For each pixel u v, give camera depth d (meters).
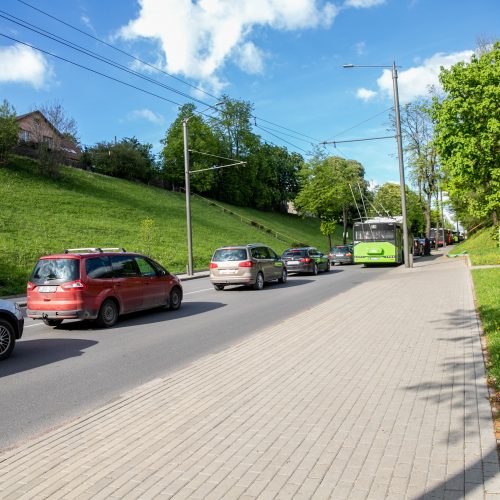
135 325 11.55
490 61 25.09
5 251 25.86
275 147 94.00
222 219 59.91
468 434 4.12
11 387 6.55
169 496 3.36
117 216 42.50
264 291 18.36
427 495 3.20
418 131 40.97
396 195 64.00
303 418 4.74
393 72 25.59
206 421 4.82
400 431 4.27
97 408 5.57
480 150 24.84
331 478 3.49
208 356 7.66
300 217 91.00
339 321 10.20
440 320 9.58
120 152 58.59
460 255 31.16
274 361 7.11
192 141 68.88
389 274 23.19
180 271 30.88
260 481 3.51
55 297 10.84
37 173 44.91
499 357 6.30
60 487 3.57
